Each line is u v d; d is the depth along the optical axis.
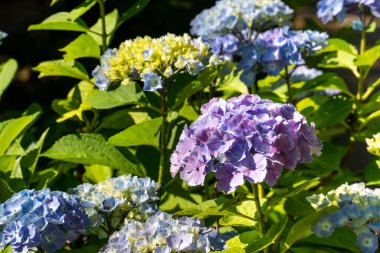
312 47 4.24
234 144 2.86
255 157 2.85
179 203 4.18
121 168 3.97
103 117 4.69
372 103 4.45
